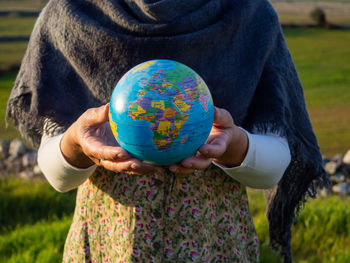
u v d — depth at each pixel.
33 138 1.95
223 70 1.73
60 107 1.80
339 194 5.79
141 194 1.64
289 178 2.08
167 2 1.68
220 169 1.72
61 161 1.64
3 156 6.77
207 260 1.67
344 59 23.33
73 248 1.82
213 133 1.54
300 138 1.96
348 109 12.62
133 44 1.67
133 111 1.42
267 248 3.62
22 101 1.90
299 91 1.94
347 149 8.82
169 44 1.67
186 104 1.42
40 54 1.84
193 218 1.64
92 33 1.71
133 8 1.74
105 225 1.72
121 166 1.42
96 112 1.49
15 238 3.84
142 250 1.65
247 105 1.77
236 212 1.78
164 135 1.41
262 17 1.83
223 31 1.70
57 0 1.85
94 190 1.74
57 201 4.98
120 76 1.71
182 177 1.63
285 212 2.14
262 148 1.63
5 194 5.03
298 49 27.02
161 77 1.45
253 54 1.78
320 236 3.93
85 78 1.76
